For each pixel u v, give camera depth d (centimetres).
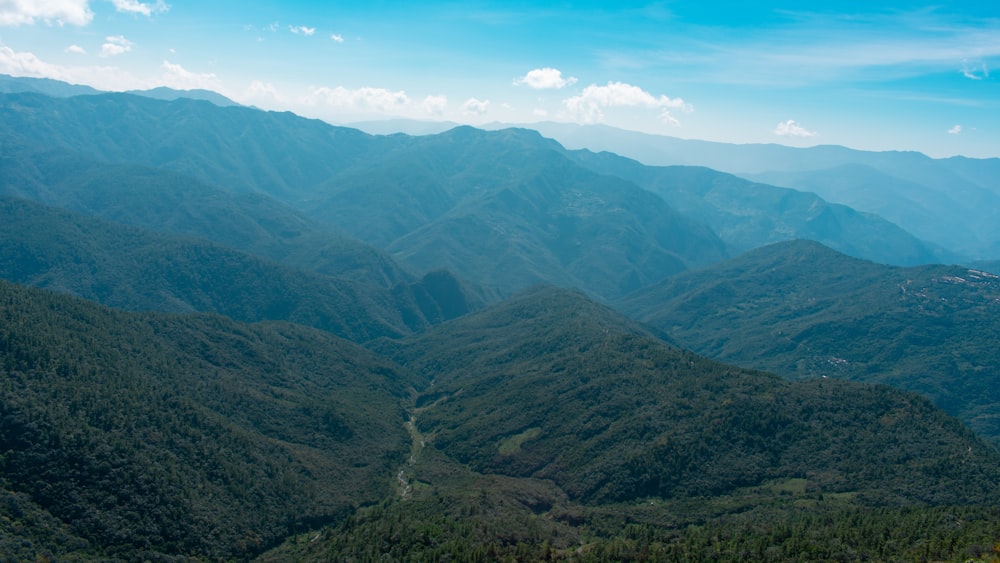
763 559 16712
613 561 17650
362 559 18325
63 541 17775
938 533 17138
